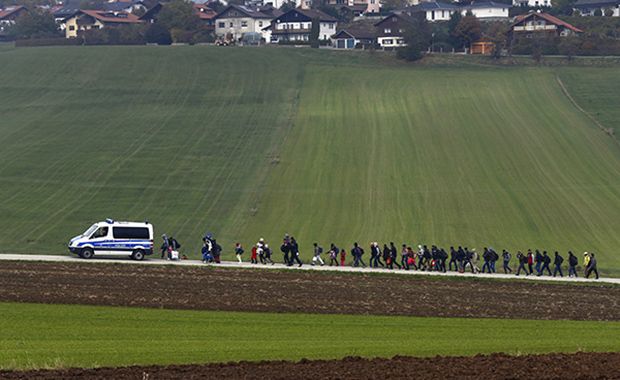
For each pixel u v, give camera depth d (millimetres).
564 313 192125
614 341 159875
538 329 171750
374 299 197250
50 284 196250
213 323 166875
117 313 172375
